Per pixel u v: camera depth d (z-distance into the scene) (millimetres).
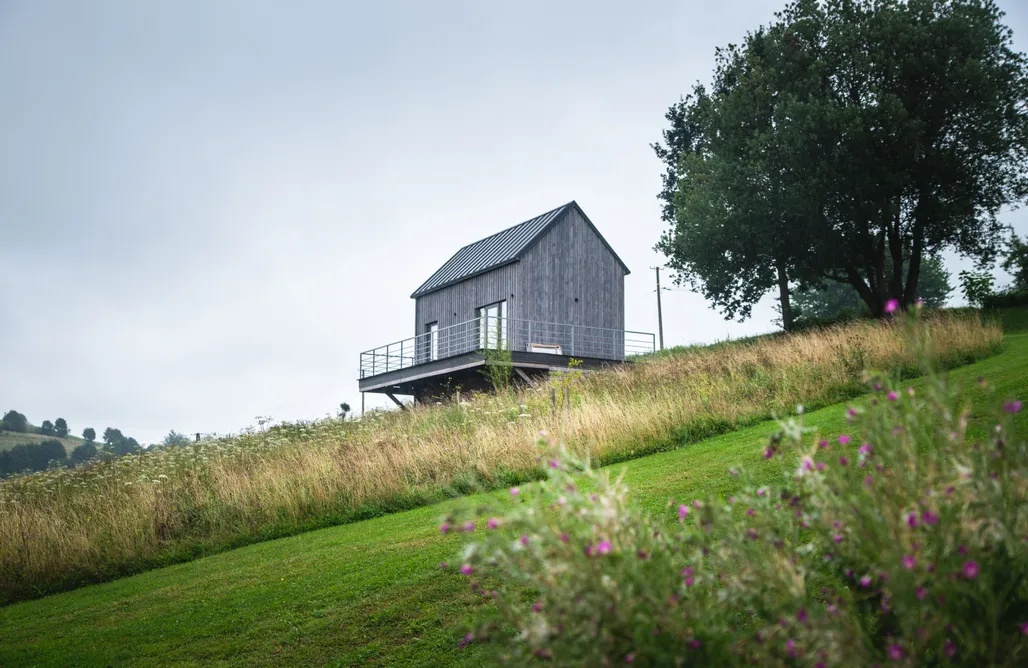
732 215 26141
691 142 40344
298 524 11086
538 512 2809
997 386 8453
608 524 2770
